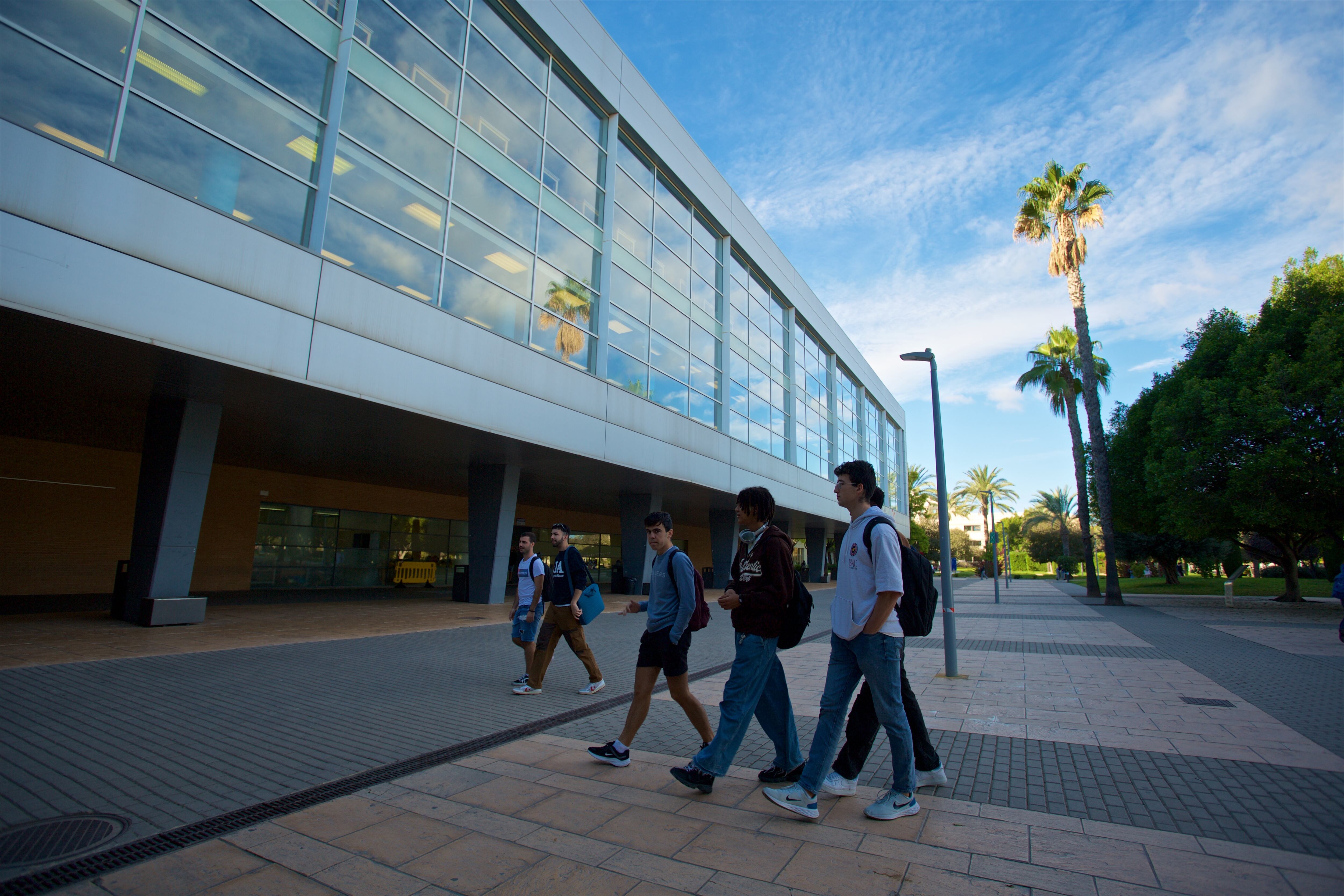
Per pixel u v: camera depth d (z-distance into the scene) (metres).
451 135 13.48
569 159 17.09
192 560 11.10
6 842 3.16
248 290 9.56
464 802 3.87
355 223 11.36
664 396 20.72
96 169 8.09
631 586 23.11
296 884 2.88
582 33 17.31
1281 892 2.83
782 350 30.81
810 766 3.64
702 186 23.39
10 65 7.62
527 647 7.08
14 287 7.32
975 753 5.03
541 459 16.97
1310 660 10.14
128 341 8.34
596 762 4.68
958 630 15.02
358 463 18.69
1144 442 24.69
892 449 51.81
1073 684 8.05
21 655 7.57
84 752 4.50
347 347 10.91
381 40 12.15
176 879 2.89
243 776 4.21
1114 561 24.59
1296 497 19.41
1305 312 20.38
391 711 6.00
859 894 2.80
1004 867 3.07
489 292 14.11
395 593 21.14
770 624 3.96
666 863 3.10
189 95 9.28
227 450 17.14
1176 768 4.63
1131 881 2.93
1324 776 4.44
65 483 16.77
